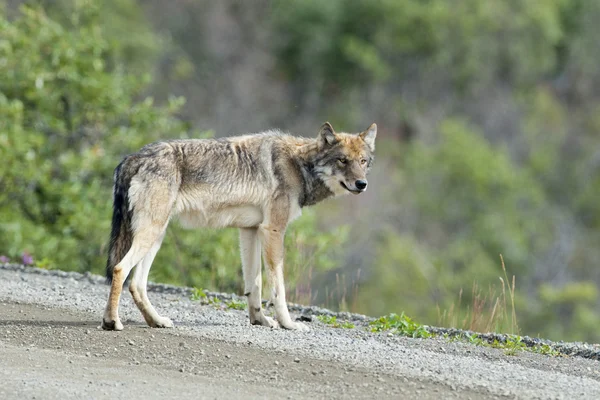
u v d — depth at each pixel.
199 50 115.94
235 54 118.12
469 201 91.06
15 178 44.72
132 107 48.53
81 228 43.06
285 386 20.94
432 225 89.88
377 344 24.77
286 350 23.45
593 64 124.12
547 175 104.69
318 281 57.56
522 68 116.31
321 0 118.94
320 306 36.09
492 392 20.64
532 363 24.45
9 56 47.12
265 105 115.06
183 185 26.11
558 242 93.06
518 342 26.92
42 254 41.72
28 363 22.00
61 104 48.34
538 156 106.38
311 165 27.86
